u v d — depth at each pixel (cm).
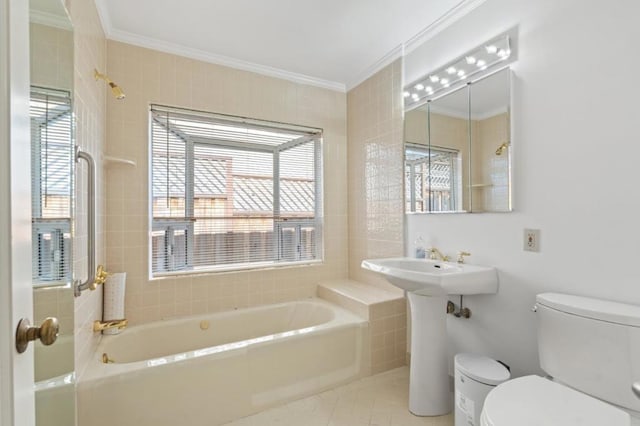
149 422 155
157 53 231
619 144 126
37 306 79
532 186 156
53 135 95
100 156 198
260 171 274
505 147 168
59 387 99
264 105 270
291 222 288
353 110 301
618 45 126
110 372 151
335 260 299
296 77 283
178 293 235
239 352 176
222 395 172
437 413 176
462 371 151
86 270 166
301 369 195
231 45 236
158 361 161
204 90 246
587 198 136
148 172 227
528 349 158
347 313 234
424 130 222
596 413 99
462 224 194
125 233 219
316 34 222
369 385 208
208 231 253
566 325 126
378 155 268
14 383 52
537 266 154
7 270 50
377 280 268
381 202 265
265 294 266
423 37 222
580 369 122
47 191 89
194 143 249
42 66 85
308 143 296
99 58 195
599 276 132
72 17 137
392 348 229
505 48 167
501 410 101
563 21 144
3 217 50
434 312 178
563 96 144
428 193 219
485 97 179
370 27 215
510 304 167
